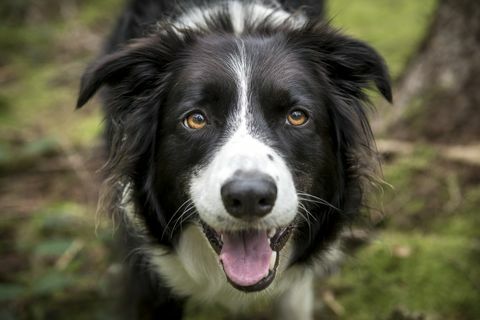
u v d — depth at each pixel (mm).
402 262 926
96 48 1635
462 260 914
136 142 773
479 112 1040
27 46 1671
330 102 774
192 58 758
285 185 691
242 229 700
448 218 969
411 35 1435
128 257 840
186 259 797
